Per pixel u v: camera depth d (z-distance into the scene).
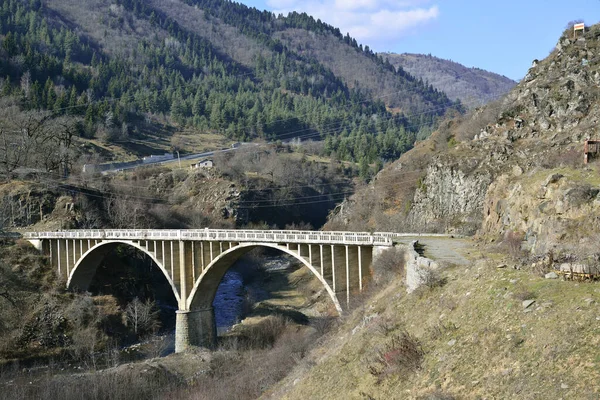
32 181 110.50
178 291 70.50
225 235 64.56
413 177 103.44
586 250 28.97
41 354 65.88
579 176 39.25
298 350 51.06
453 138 106.69
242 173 156.62
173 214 129.25
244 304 87.75
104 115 188.38
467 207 78.31
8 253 84.50
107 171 148.75
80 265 81.50
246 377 51.19
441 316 29.00
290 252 58.84
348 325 44.31
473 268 31.92
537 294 25.22
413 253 39.84
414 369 26.14
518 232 41.53
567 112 75.19
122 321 77.25
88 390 53.69
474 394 21.81
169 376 57.88
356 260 54.16
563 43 84.56
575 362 20.03
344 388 29.50
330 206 161.88
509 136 80.50
